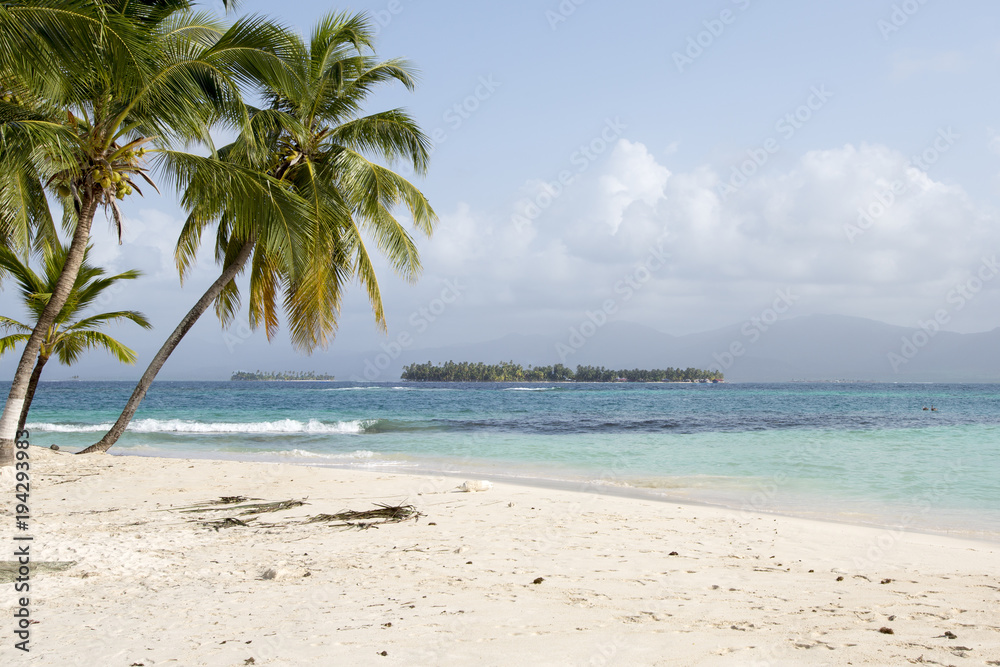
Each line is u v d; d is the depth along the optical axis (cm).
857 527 826
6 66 943
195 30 1384
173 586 520
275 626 410
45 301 1566
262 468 1330
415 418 3225
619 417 3281
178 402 4828
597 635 388
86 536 721
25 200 1231
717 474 1371
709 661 340
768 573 569
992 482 1235
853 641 374
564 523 817
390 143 1606
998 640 376
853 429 2491
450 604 462
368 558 624
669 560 619
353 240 1652
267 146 1542
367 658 347
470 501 990
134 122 1223
